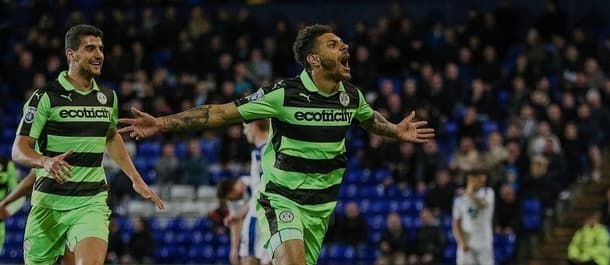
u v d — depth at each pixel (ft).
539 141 113.39
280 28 134.10
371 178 116.57
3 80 134.72
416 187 114.52
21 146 45.34
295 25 148.97
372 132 46.60
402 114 117.08
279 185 44.01
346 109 44.27
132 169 49.24
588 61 124.98
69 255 48.32
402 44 131.03
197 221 114.11
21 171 116.47
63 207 46.65
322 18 148.97
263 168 44.83
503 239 107.65
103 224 46.88
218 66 129.70
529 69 126.82
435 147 114.83
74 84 47.06
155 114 120.78
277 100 43.27
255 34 137.49
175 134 123.54
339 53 43.50
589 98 118.32
